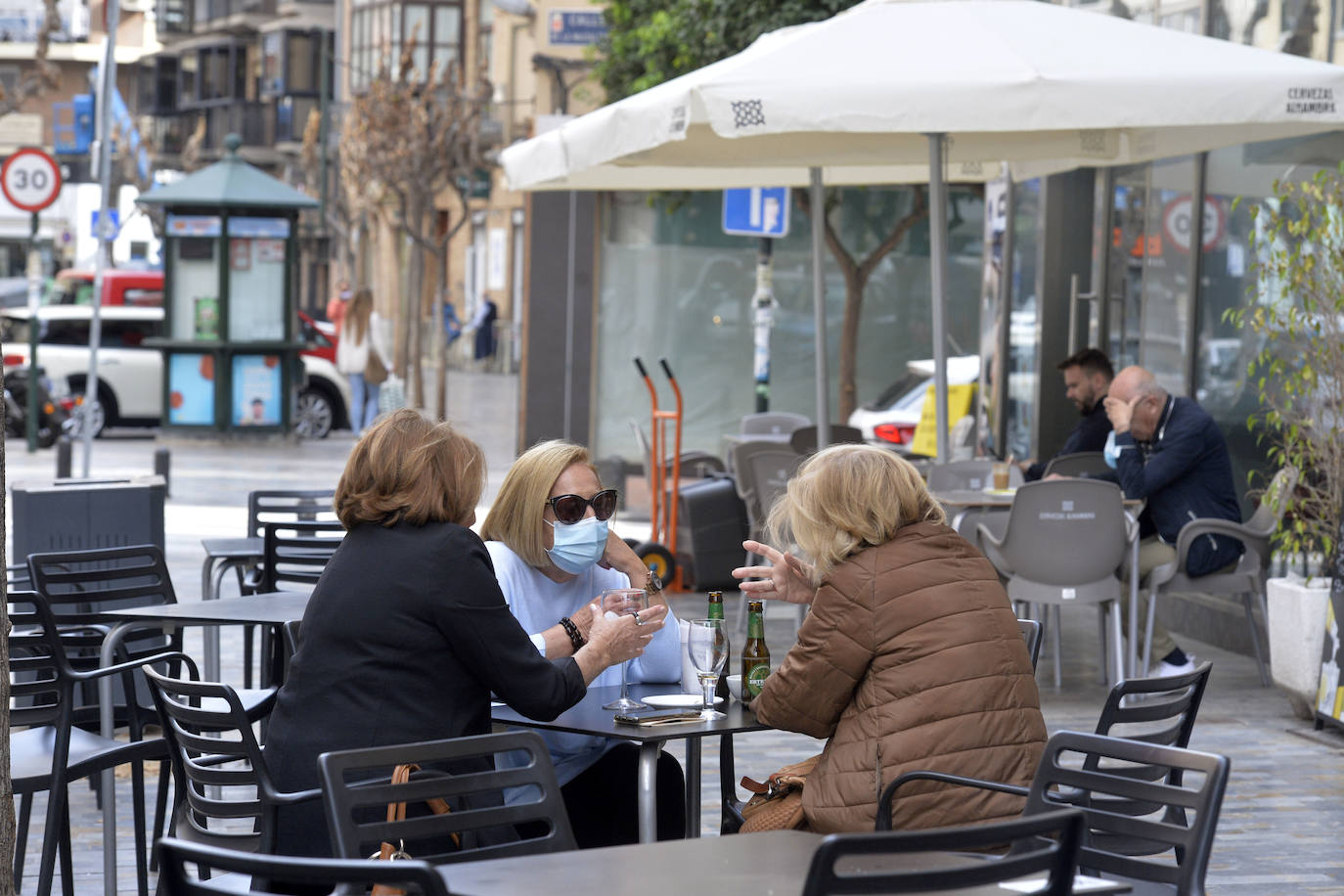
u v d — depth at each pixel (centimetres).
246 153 10519
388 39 8375
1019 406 2277
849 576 645
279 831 626
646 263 2983
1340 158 1467
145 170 7431
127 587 1055
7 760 535
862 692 643
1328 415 1271
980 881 427
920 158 1523
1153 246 1892
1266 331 1338
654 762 644
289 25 10056
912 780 614
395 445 643
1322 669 1228
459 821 533
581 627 695
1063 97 1131
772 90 1138
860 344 2961
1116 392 1363
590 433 2978
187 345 3581
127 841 948
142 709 985
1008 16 1216
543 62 5125
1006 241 2214
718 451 2995
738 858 496
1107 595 1280
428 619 627
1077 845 443
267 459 3381
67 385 3809
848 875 415
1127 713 627
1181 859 545
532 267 2969
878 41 1183
